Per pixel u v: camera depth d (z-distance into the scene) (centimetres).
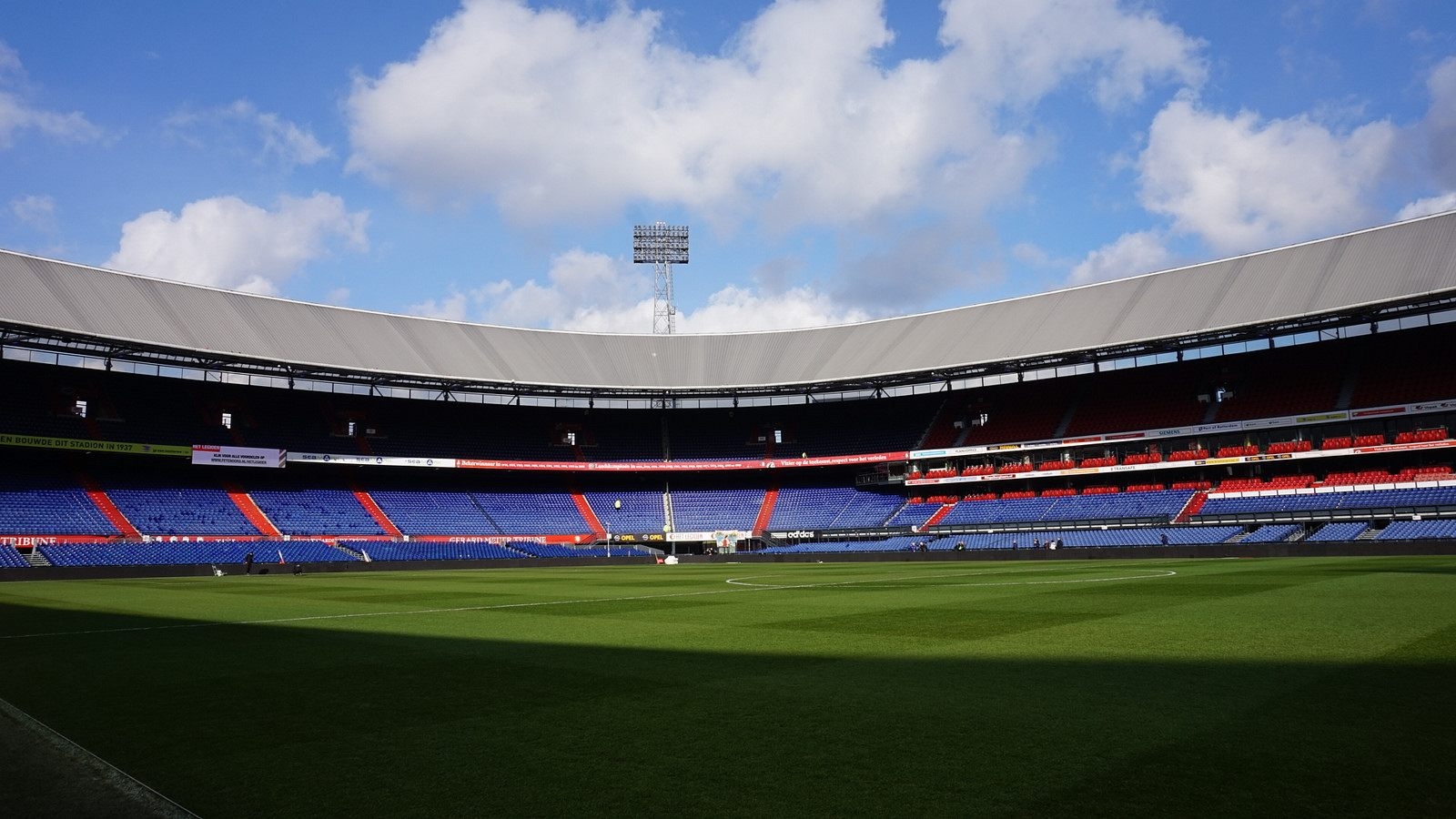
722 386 8381
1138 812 599
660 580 4125
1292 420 6775
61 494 6700
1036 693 993
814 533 8244
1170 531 6531
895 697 990
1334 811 593
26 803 691
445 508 8325
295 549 6812
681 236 10000
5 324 5712
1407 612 1722
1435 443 6166
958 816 600
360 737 867
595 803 650
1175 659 1202
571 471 9050
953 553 6519
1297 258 6806
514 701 1030
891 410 9050
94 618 2270
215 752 824
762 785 680
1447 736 766
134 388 7512
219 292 7306
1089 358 7519
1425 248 6169
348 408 8425
